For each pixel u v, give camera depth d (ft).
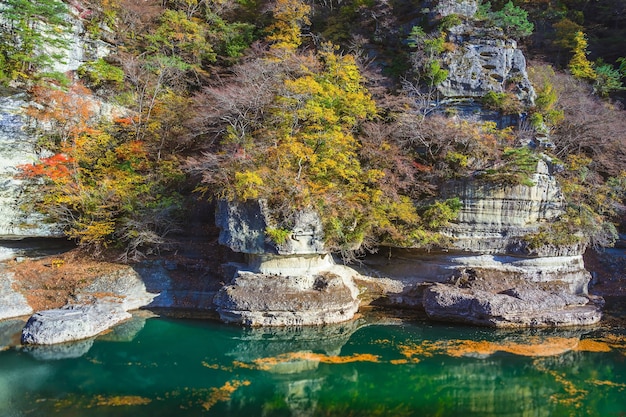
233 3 133.59
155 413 47.21
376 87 102.42
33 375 56.13
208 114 89.81
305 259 79.71
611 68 139.13
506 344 68.74
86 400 49.80
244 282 76.95
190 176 95.55
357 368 61.00
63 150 89.10
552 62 140.56
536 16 147.95
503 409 50.55
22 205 85.92
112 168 93.45
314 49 121.80
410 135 94.02
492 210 87.45
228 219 78.69
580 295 87.51
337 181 84.38
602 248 104.88
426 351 66.18
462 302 77.51
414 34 106.32
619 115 116.37
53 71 103.14
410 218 85.40
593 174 104.47
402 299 86.94
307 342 69.56
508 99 101.19
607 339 70.79
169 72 111.55
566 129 108.58
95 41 117.80
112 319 74.13
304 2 134.92
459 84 104.06
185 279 86.07
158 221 89.20
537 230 87.15
